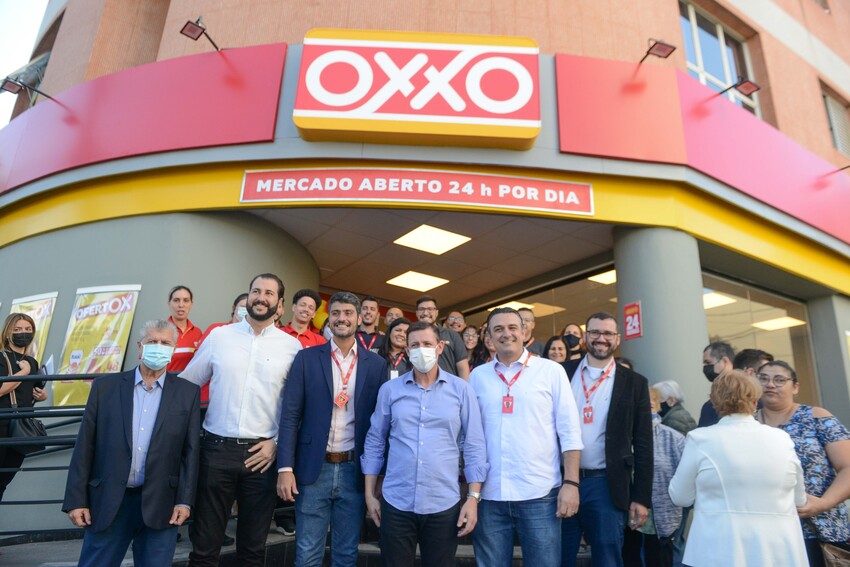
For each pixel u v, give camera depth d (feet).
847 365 28.40
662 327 19.99
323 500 10.28
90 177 21.63
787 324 28.94
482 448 10.00
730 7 30.19
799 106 31.37
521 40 20.06
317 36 19.94
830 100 35.14
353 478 10.49
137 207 21.12
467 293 33.45
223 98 20.67
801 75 32.53
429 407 9.99
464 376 15.49
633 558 12.30
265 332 11.23
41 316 21.71
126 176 21.57
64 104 23.20
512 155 19.98
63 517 18.69
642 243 20.98
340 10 22.99
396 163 20.01
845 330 29.27
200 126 20.52
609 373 11.30
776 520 7.95
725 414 8.83
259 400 10.69
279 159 20.04
